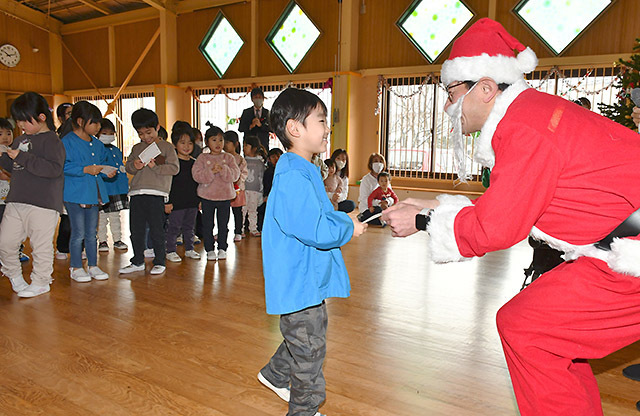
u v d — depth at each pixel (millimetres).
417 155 8133
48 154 3084
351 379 2133
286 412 1856
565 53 6887
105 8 11375
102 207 4586
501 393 2029
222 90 9992
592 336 1210
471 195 7449
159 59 10883
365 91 8570
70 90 12547
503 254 4816
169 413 1840
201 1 10078
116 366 2234
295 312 1588
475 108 1350
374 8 8297
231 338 2590
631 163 1143
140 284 3598
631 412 1885
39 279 3273
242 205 5273
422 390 2043
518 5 7102
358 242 5379
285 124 1579
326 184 6254
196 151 5535
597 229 1177
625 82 3566
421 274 3982
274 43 9297
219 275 3893
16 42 11844
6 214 3148
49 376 2125
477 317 2957
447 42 7715
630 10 6410
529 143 1162
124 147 11594
